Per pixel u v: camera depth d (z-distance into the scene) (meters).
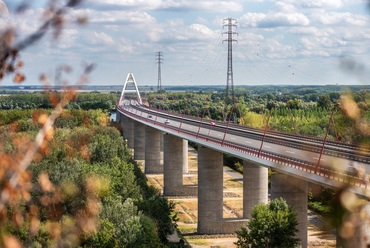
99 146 83.75
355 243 5.01
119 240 45.53
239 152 58.31
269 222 47.19
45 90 4.84
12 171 5.37
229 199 89.94
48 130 5.48
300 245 48.50
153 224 51.75
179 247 60.69
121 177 66.75
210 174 72.94
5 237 7.45
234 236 70.81
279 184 50.06
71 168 64.06
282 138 77.31
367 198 5.53
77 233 40.84
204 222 72.44
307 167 40.06
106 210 49.75
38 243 30.03
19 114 79.12
